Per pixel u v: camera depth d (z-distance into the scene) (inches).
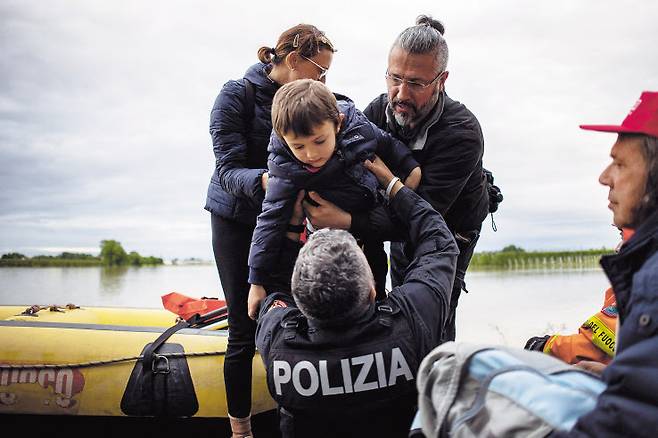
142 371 103.3
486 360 48.2
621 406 40.3
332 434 64.8
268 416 104.0
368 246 90.2
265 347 67.8
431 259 71.3
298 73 85.2
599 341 77.6
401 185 77.1
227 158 88.0
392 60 83.4
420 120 86.3
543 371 48.2
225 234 93.8
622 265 49.6
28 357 105.0
